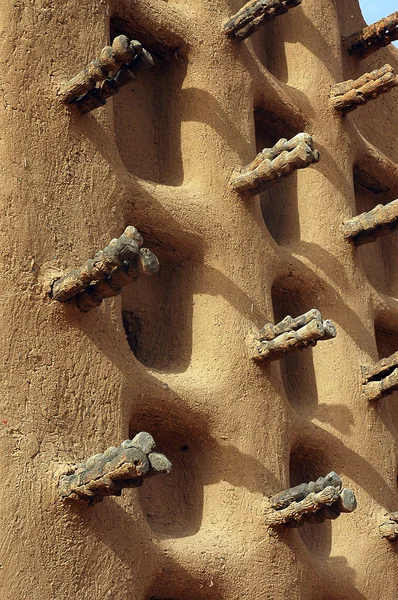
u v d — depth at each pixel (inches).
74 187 262.4
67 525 235.6
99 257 235.6
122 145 297.7
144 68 252.2
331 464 314.7
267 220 331.0
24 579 226.5
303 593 281.1
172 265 297.7
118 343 261.7
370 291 344.8
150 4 303.1
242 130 313.4
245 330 292.5
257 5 308.0
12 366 239.8
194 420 277.0
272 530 277.4
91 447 246.5
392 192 382.0
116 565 242.7
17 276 245.8
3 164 252.1
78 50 273.3
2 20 261.6
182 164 303.6
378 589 307.0
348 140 354.0
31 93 260.2
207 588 262.4
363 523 313.1
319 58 354.9
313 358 327.3
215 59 314.0
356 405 324.5
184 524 273.0
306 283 325.4
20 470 233.0
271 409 290.8
